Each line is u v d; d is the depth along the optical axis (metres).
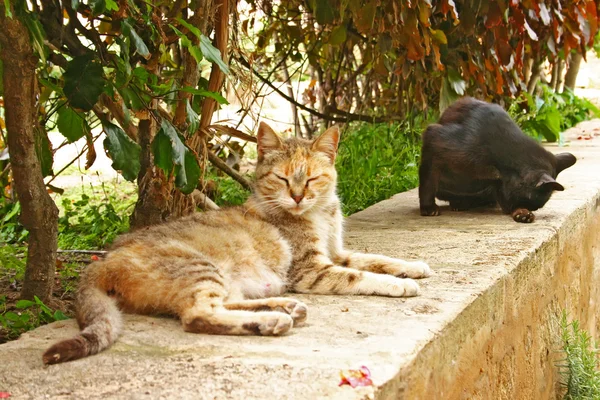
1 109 2.17
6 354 1.26
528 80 3.59
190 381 1.18
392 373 1.19
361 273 1.50
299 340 1.29
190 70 1.74
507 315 1.56
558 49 3.27
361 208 2.36
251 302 1.37
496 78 2.61
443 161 2.05
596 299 2.23
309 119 3.46
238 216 1.56
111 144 1.52
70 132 1.60
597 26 2.99
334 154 1.65
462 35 2.57
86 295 1.34
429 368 1.28
